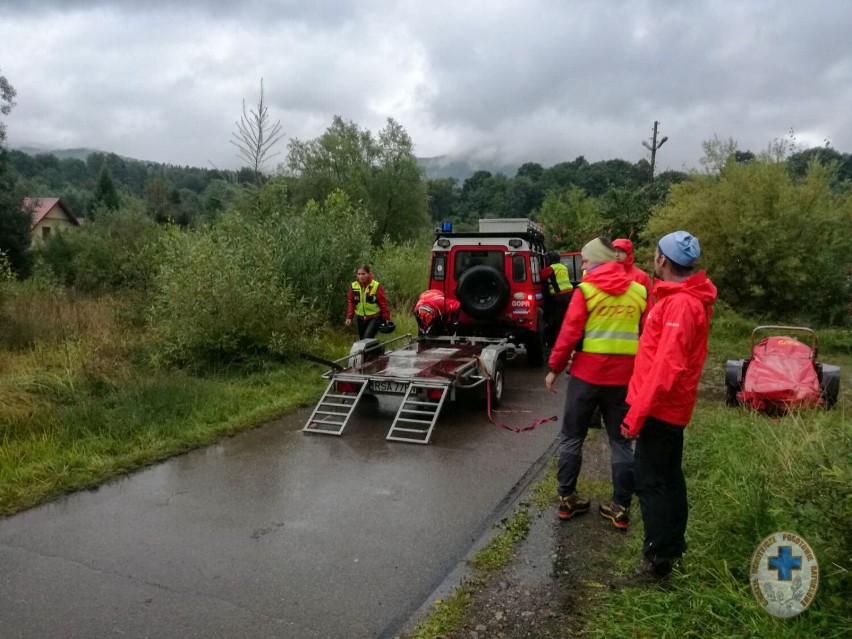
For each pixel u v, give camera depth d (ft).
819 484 10.30
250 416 22.62
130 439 19.83
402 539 13.55
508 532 13.79
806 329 24.20
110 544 13.28
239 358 29.55
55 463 17.42
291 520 14.49
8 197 82.79
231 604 11.00
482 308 31.35
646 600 10.62
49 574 12.00
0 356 27.37
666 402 11.05
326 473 17.58
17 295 38.99
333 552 12.95
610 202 70.69
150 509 15.10
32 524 14.25
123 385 23.97
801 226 44.04
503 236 32.45
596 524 14.37
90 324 33.65
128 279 51.19
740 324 43.57
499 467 18.15
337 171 125.08
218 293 28.50
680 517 11.46
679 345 10.61
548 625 10.40
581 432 14.39
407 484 16.79
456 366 23.71
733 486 13.58
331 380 22.65
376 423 22.77
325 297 36.04
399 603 11.07
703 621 9.87
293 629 10.28
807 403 21.47
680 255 11.06
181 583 11.70
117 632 10.15
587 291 13.88
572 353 15.01
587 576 11.96
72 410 20.79
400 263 50.47
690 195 49.37
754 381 22.56
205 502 15.51
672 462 11.41
